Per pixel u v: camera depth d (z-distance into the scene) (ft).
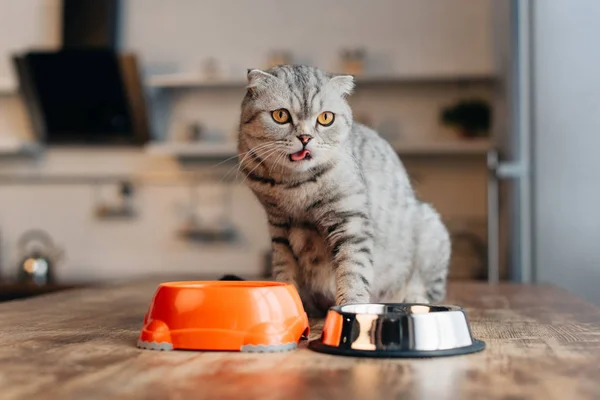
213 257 10.44
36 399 1.75
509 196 7.64
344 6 10.25
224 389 1.85
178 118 10.43
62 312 3.58
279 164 3.51
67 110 10.10
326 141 3.51
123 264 10.55
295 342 2.49
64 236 10.64
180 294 2.46
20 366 2.16
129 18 10.50
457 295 4.68
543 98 7.11
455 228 9.95
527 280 7.25
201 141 10.19
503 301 4.25
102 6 10.12
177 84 9.97
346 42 10.23
